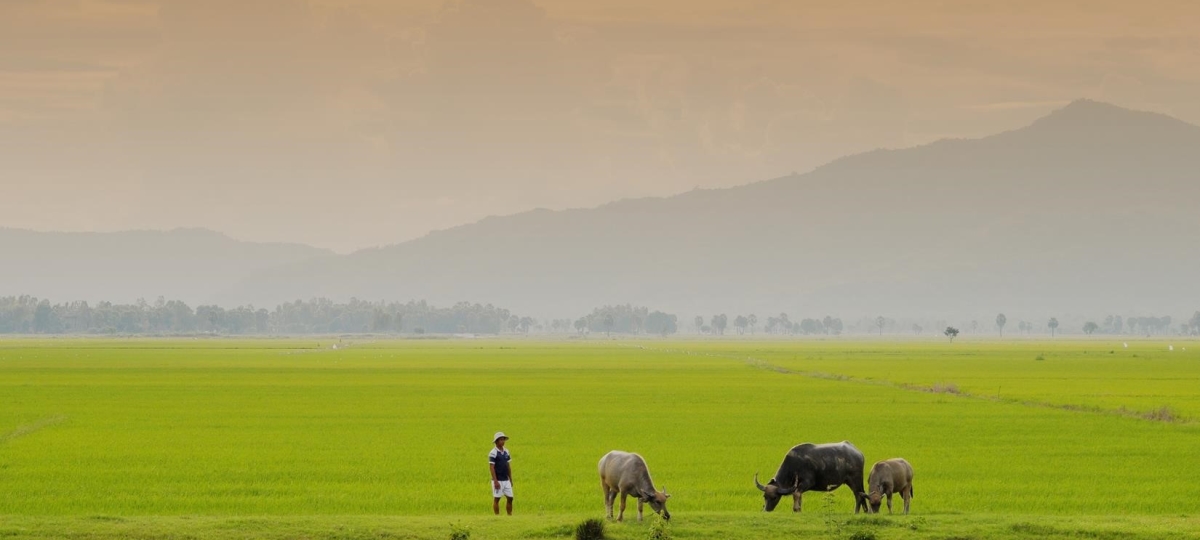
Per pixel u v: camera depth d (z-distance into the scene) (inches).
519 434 2815.0
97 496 1882.4
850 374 5989.2
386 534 1444.4
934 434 2797.7
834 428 2955.2
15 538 1405.0
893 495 1909.4
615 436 2778.1
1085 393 4350.4
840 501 1831.9
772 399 4050.2
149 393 4313.5
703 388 4722.0
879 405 3747.5
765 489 1609.3
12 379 5290.4
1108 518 1574.8
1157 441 2645.2
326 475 2114.9
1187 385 4886.8
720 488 1973.4
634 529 1467.8
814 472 1603.1
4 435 2778.1
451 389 4640.8
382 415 3366.1
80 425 3024.1
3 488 1961.1
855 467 1612.9
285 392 4414.4
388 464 2261.3
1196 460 2324.1
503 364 7401.6
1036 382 5137.8
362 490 1950.1
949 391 4441.4
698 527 1472.7
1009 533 1457.9
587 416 3334.2
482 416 3331.7
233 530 1457.9
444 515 1653.5
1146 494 1921.8
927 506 1807.3
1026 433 2815.0
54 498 1861.5
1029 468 2209.6
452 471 2164.1
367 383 5078.7
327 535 1437.0
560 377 5679.1
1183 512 1759.4
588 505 1817.2
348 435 2790.4
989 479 2080.5
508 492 1648.6
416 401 3944.4
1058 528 1471.5
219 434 2800.2
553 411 3518.7
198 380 5265.8
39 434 2785.4
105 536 1421.0
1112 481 2057.1
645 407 3676.2
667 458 2357.3
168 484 2009.1
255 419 3211.1
